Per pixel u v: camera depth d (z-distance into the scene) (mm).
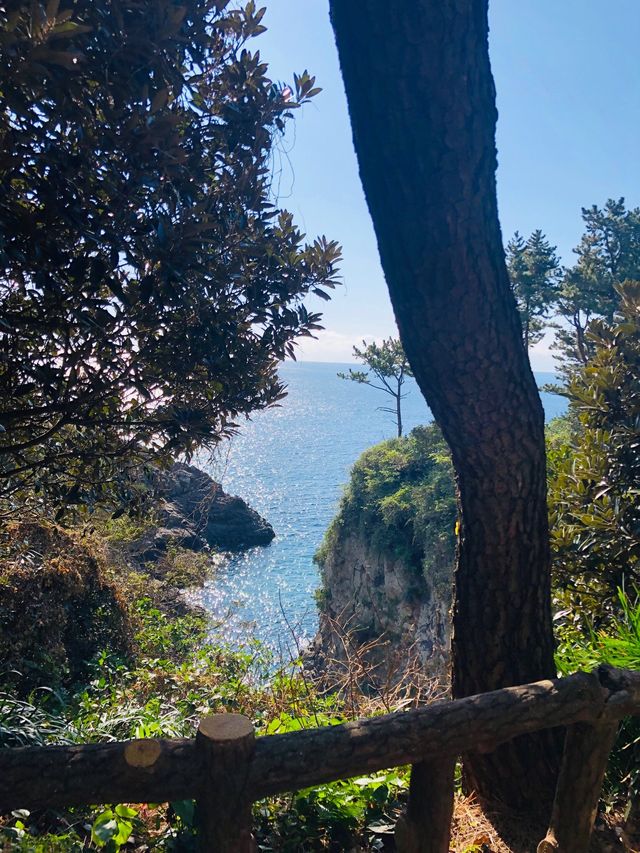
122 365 2883
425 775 2082
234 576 25406
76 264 2307
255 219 3152
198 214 2582
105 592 7711
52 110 2131
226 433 3537
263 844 2627
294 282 3264
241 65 3000
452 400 2650
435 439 18672
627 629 3527
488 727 1956
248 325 3275
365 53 2299
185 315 2938
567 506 4914
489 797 2953
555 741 2938
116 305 2631
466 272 2443
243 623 11422
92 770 1677
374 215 2535
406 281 2512
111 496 3783
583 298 22516
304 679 4355
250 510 32562
